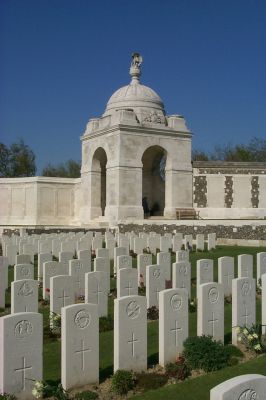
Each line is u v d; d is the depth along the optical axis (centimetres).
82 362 768
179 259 1709
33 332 717
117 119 4100
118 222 3869
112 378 783
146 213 4578
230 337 1028
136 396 727
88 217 4462
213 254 2464
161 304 870
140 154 4119
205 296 944
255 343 926
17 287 1057
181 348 886
